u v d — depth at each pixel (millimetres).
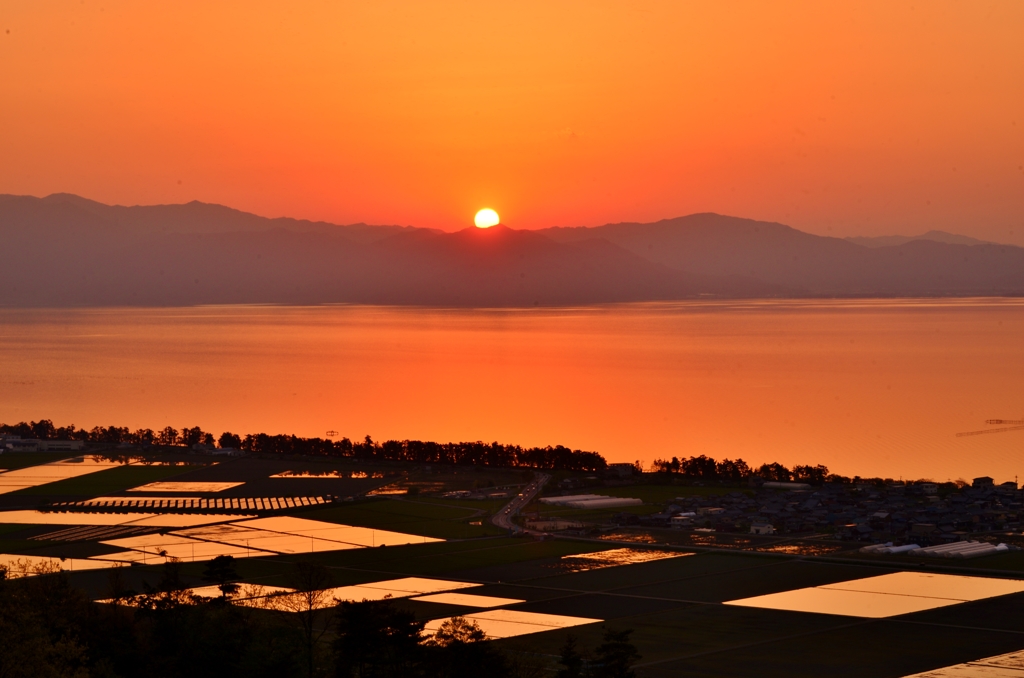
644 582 126625
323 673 78438
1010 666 91812
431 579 129000
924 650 96875
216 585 119562
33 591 87625
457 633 81312
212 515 180750
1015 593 118438
